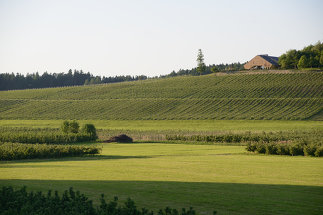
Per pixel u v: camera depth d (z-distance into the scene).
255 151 36.28
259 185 17.86
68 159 32.16
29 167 25.58
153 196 15.62
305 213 13.18
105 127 79.31
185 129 71.00
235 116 81.38
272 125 70.69
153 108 95.69
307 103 85.69
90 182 18.80
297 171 22.62
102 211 11.94
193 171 22.73
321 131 53.38
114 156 34.28
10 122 89.19
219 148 41.44
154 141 51.53
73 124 58.44
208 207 13.92
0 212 12.71
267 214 13.07
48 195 13.90
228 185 17.86
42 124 85.31
